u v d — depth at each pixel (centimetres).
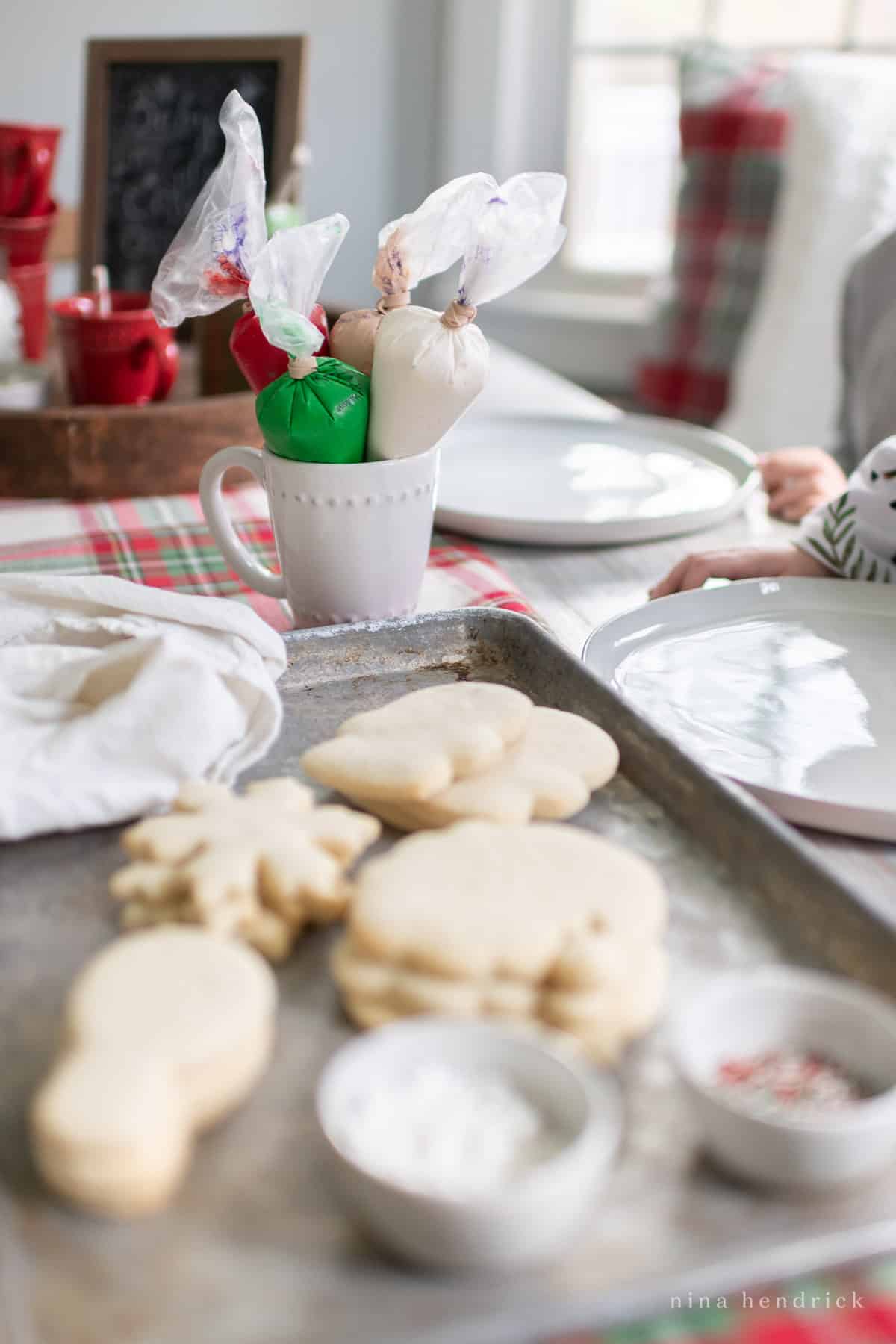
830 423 238
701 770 56
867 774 64
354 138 269
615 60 279
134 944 43
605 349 291
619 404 289
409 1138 36
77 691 63
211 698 59
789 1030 41
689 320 258
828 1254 35
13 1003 46
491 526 101
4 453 109
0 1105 41
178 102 162
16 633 67
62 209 217
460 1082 38
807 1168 36
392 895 45
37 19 234
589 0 274
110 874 54
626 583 95
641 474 117
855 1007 40
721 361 254
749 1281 34
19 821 55
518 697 61
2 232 143
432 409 73
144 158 165
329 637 72
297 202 149
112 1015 40
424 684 71
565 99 280
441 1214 33
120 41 166
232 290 76
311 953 48
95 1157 35
